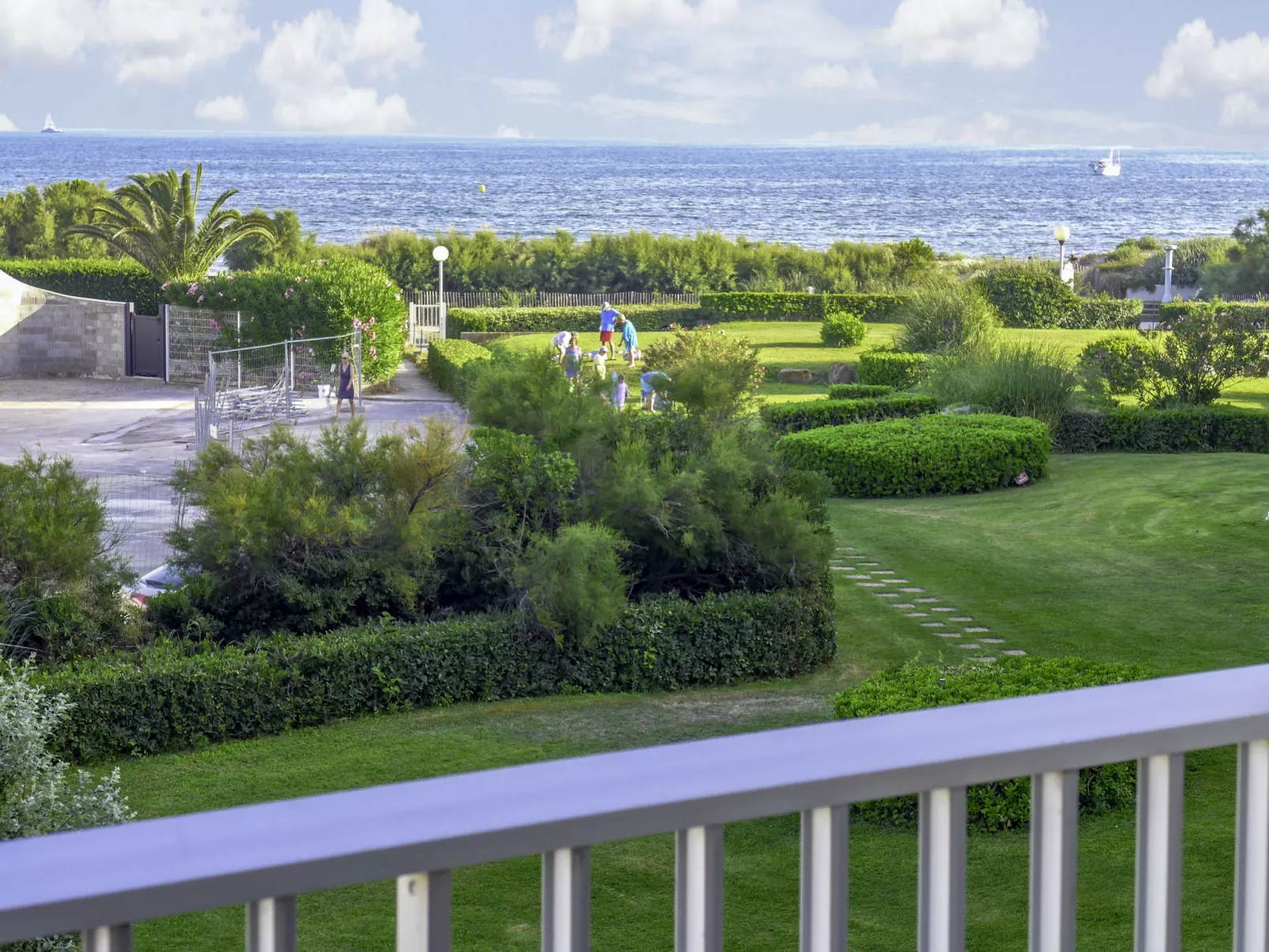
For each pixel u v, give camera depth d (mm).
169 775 9164
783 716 10461
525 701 10875
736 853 7398
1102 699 1317
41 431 25156
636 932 6523
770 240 153375
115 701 9500
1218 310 26891
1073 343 37438
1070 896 1281
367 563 11383
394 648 10586
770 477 13125
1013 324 49125
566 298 61312
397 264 67312
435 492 11859
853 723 1246
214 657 10086
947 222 178500
